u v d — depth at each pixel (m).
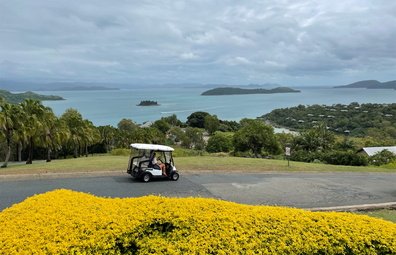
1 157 52.72
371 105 194.88
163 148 12.11
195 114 192.25
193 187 11.15
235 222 4.79
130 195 9.44
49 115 38.03
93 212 4.84
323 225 5.00
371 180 15.03
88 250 3.83
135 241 4.27
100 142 71.00
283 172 16.31
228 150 66.00
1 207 7.47
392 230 5.04
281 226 4.82
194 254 3.89
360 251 4.57
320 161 28.95
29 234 4.00
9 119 30.72
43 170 12.58
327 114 196.25
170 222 4.70
